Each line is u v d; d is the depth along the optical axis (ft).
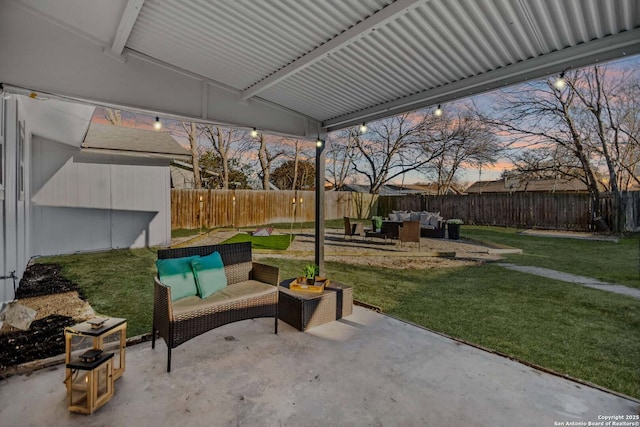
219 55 10.62
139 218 27.78
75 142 22.09
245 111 13.56
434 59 9.71
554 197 35.88
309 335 10.43
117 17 8.41
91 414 6.57
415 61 9.95
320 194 15.85
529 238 31.45
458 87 11.03
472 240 31.01
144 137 30.45
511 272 19.45
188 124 50.62
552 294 15.34
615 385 8.09
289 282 12.77
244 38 9.57
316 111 14.90
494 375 8.25
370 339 10.18
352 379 7.99
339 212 50.16
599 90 37.96
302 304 10.69
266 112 14.26
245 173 57.00
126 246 27.25
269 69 11.36
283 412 6.77
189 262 10.03
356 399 7.22
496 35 8.25
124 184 27.12
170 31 9.38
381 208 53.11
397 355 9.20
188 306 8.77
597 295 15.16
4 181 12.28
